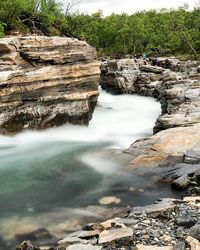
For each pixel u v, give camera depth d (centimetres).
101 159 1606
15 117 1997
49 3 4300
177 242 825
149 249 789
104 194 1233
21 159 1675
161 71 4669
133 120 2859
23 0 3114
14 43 2089
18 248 881
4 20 2973
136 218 969
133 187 1283
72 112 2281
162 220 953
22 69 2066
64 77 2227
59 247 851
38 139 2064
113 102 3966
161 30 9738
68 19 5753
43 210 1118
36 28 3362
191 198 1077
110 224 933
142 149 1636
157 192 1232
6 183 1362
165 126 1928
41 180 1391
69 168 1524
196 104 2288
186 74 4247
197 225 852
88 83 2389
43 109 2128
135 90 4622
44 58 2152
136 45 8931
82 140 2075
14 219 1058
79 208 1127
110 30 9438
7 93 1939
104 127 2502
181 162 1470
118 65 4872
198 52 7438
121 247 821
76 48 2344
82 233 906
